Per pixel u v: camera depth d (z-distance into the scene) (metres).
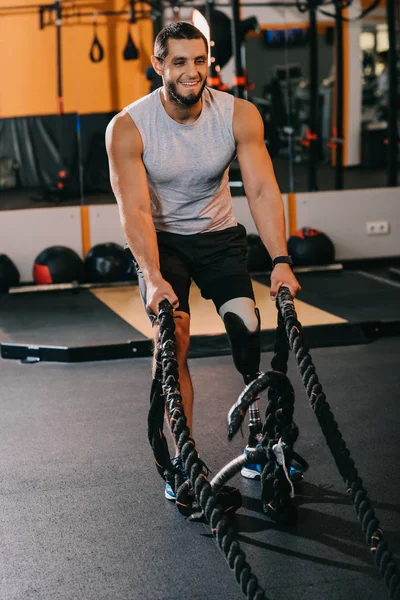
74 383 4.27
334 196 7.23
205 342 4.69
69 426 3.61
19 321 5.52
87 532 2.60
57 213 6.93
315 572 2.30
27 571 2.38
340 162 7.24
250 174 2.64
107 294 6.29
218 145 2.63
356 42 7.15
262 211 2.63
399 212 7.30
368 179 7.26
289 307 2.36
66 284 6.49
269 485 2.58
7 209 6.91
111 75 7.02
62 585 2.29
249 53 7.10
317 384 2.09
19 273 6.85
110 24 6.99
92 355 4.67
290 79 7.18
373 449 3.20
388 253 7.34
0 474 3.10
